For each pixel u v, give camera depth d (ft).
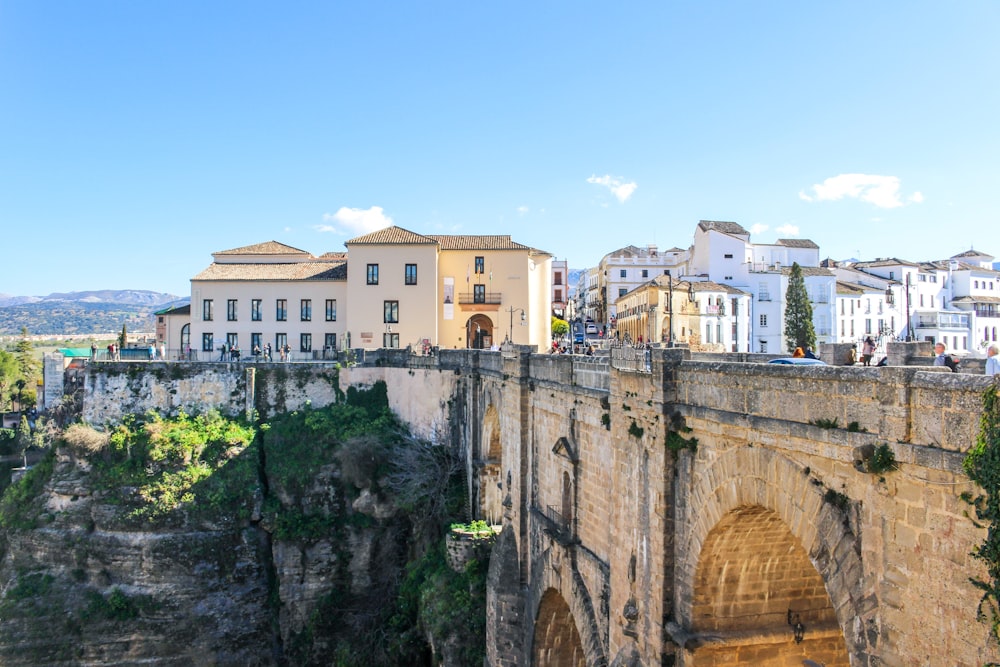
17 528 199.93
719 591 65.67
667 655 68.64
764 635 64.59
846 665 66.23
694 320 295.89
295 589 192.24
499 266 275.39
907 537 40.96
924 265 356.59
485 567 143.23
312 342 273.33
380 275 268.62
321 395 227.61
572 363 100.22
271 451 210.38
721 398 60.90
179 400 223.92
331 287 273.95
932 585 39.24
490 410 156.56
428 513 183.73
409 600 163.12
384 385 227.81
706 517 62.85
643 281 448.65
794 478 50.88
